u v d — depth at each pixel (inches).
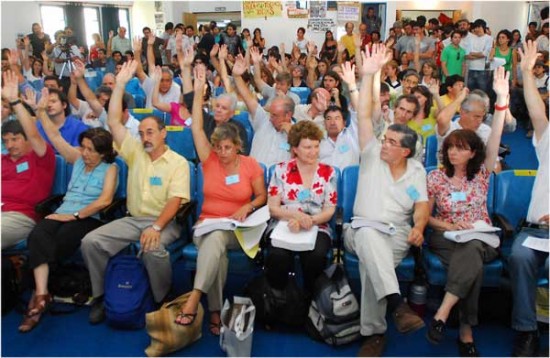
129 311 94.4
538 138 96.4
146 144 100.7
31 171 108.7
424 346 91.0
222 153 97.9
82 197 106.3
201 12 480.4
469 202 96.0
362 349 87.0
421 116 143.5
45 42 328.2
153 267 95.8
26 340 92.9
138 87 238.4
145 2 472.4
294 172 99.7
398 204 94.3
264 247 95.8
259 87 185.2
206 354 88.7
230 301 103.8
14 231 101.8
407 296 99.9
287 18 400.8
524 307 85.8
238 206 100.7
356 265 92.7
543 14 348.8
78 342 92.4
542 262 88.7
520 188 101.3
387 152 93.1
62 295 104.1
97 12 428.8
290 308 92.6
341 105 140.8
